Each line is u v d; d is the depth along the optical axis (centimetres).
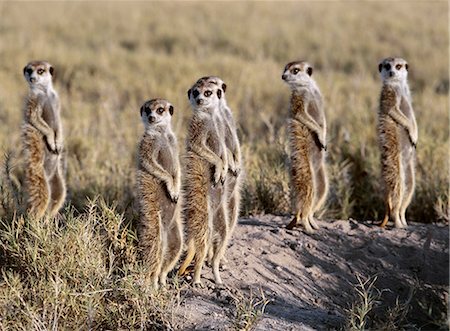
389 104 902
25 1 4153
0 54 2375
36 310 606
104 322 621
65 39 2973
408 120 901
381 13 3941
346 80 2119
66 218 786
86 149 1259
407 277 821
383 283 806
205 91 722
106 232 720
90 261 650
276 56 2683
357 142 1185
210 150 721
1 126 1464
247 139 1320
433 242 881
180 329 620
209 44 2872
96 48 2741
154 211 694
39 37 2820
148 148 695
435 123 1468
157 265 692
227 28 3228
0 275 683
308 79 869
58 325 607
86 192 988
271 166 1051
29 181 839
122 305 624
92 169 1089
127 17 3609
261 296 716
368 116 1453
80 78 2080
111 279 660
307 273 793
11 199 837
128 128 1402
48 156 858
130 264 683
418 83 2262
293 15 3825
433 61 2511
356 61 2553
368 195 1037
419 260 848
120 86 1989
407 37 3073
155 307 631
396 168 904
